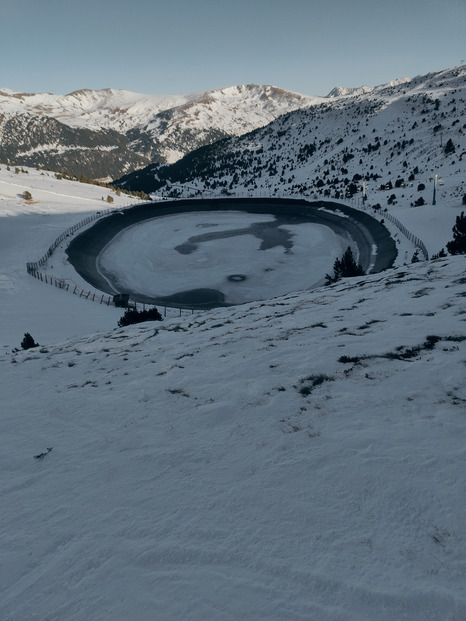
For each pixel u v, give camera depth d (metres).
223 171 195.38
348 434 5.95
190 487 5.61
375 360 8.35
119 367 12.59
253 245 79.25
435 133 136.50
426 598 3.38
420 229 60.22
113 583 4.23
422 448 5.27
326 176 139.75
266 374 9.04
